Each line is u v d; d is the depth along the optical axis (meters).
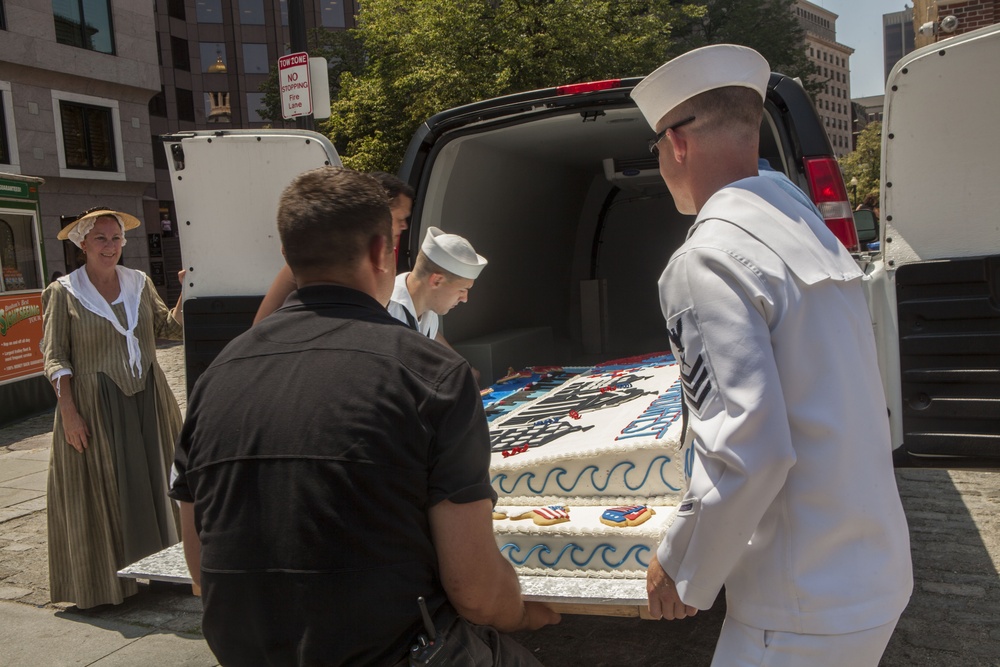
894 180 2.62
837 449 1.42
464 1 17.48
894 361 2.66
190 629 3.59
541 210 6.19
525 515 2.38
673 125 1.62
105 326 3.75
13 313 8.73
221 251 3.58
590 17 17.47
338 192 1.57
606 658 3.17
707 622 3.40
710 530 1.39
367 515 1.37
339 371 1.43
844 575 1.42
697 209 1.65
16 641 3.50
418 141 4.11
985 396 2.54
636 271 7.21
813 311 1.43
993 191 2.51
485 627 1.63
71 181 22.42
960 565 3.83
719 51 1.57
